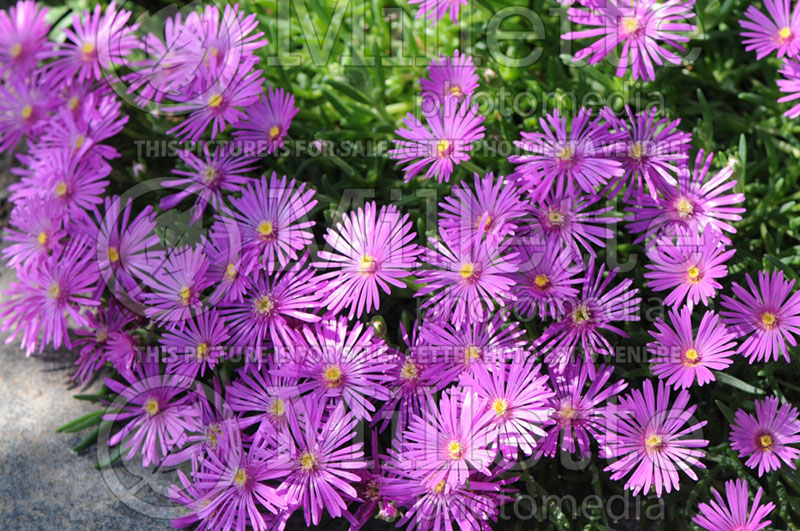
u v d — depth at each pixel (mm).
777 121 758
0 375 785
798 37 688
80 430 746
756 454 657
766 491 685
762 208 728
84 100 762
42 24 782
